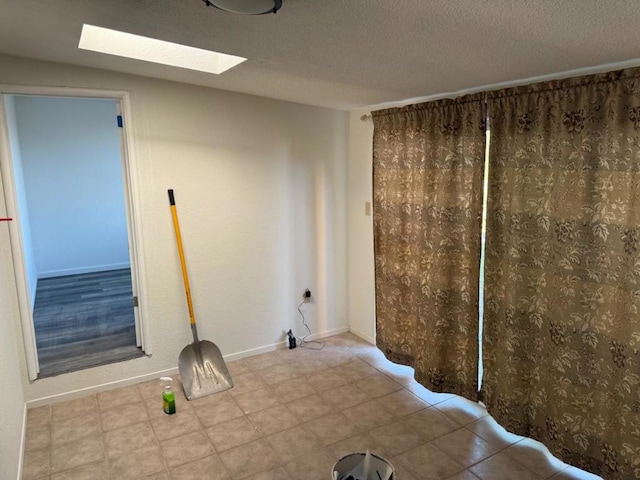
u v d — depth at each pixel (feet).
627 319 6.48
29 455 8.01
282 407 9.63
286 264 12.21
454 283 9.34
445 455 8.07
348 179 12.78
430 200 9.52
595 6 3.98
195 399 9.91
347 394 10.16
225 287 11.37
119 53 7.72
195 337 10.67
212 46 6.15
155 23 5.35
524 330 7.98
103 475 7.55
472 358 9.19
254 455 8.07
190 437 8.59
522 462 7.88
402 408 9.59
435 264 9.49
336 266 13.11
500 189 8.16
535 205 7.58
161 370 10.88
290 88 9.39
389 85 8.36
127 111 9.55
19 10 5.21
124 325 13.10
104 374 10.22
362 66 6.93
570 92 6.86
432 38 5.26
